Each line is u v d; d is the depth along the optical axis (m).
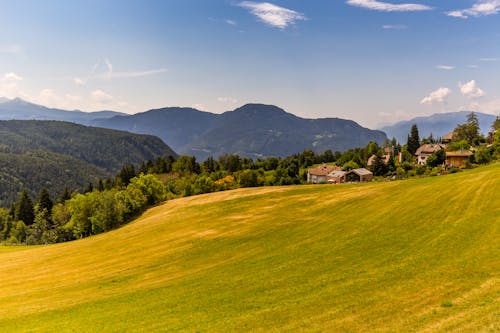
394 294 19.80
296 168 177.25
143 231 67.81
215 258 38.66
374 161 140.50
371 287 21.53
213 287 27.47
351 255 29.39
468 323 14.86
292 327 17.89
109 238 69.25
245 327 18.88
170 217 76.38
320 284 23.78
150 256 46.84
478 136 157.62
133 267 42.41
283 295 22.94
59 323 24.69
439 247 26.77
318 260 29.78
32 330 24.05
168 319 21.98
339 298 20.70
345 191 67.19
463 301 17.20
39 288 39.28
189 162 184.75
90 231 102.06
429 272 22.14
